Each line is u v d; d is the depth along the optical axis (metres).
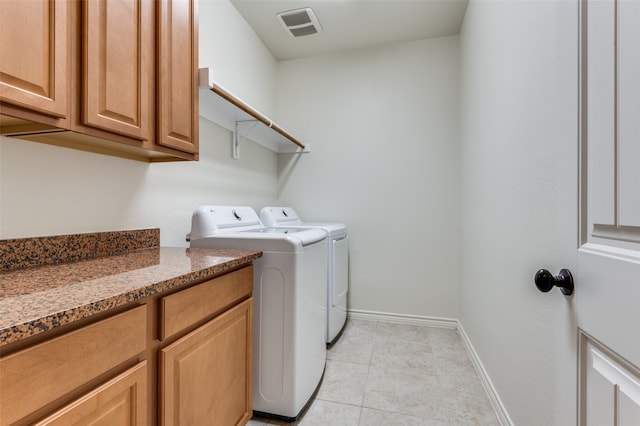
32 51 0.73
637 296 0.49
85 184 1.19
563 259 0.74
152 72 1.11
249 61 2.54
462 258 2.51
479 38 1.94
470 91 2.21
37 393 0.55
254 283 1.49
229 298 1.19
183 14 1.27
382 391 1.74
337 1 2.25
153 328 0.85
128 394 0.76
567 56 0.72
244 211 2.03
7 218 0.96
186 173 1.79
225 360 1.17
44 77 0.76
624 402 0.53
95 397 0.66
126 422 0.75
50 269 0.96
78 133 0.88
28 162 1.01
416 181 2.78
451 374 1.92
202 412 1.03
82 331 0.63
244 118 2.11
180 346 0.92
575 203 0.69
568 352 0.71
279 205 3.07
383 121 2.86
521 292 1.26
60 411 0.59
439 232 2.73
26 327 0.51
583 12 0.67
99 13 0.90
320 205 3.01
